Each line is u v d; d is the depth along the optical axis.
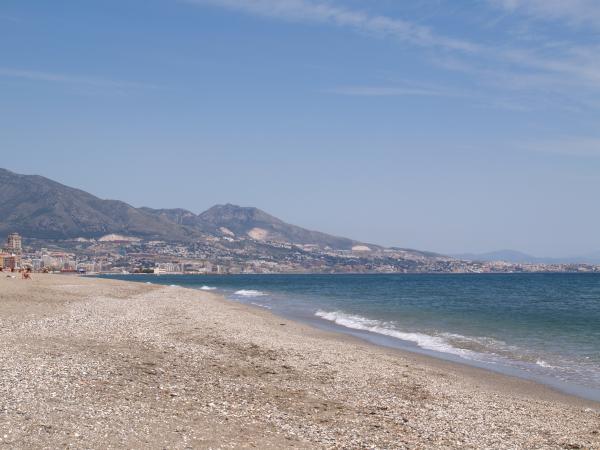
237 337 31.45
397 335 38.91
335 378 21.55
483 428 15.70
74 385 16.81
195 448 12.02
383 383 21.25
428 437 14.50
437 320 49.94
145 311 45.44
